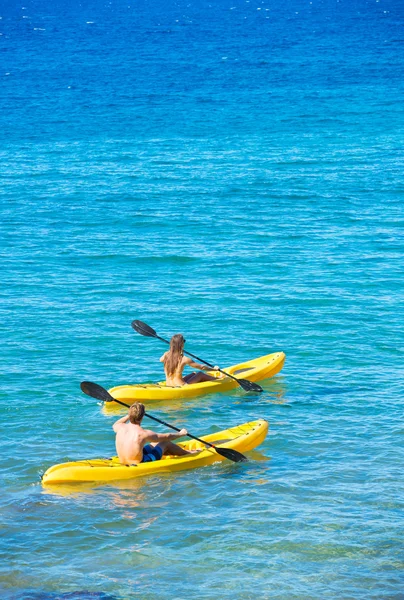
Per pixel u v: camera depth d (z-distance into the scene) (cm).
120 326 1830
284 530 982
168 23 15325
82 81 7438
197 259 2412
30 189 3428
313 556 925
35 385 1481
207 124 5166
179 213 3005
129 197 3269
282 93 6488
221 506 1045
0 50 10531
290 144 4459
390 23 13812
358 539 960
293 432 1288
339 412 1369
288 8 19588
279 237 2661
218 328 1820
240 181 3544
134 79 7519
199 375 1519
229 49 10075
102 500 1060
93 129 5056
